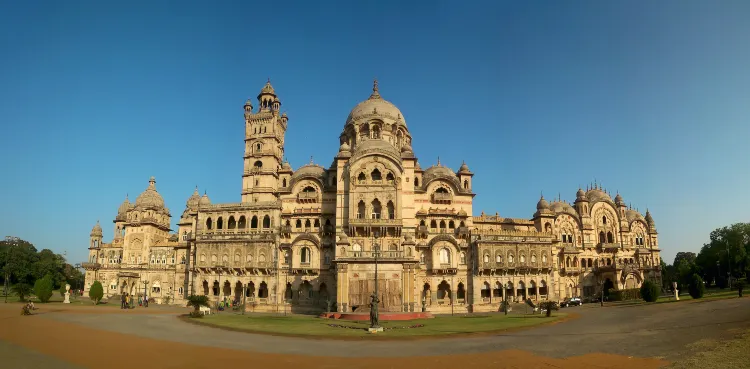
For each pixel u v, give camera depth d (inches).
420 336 1764.3
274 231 3592.5
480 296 3523.6
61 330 1915.6
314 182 3742.6
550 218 4200.3
